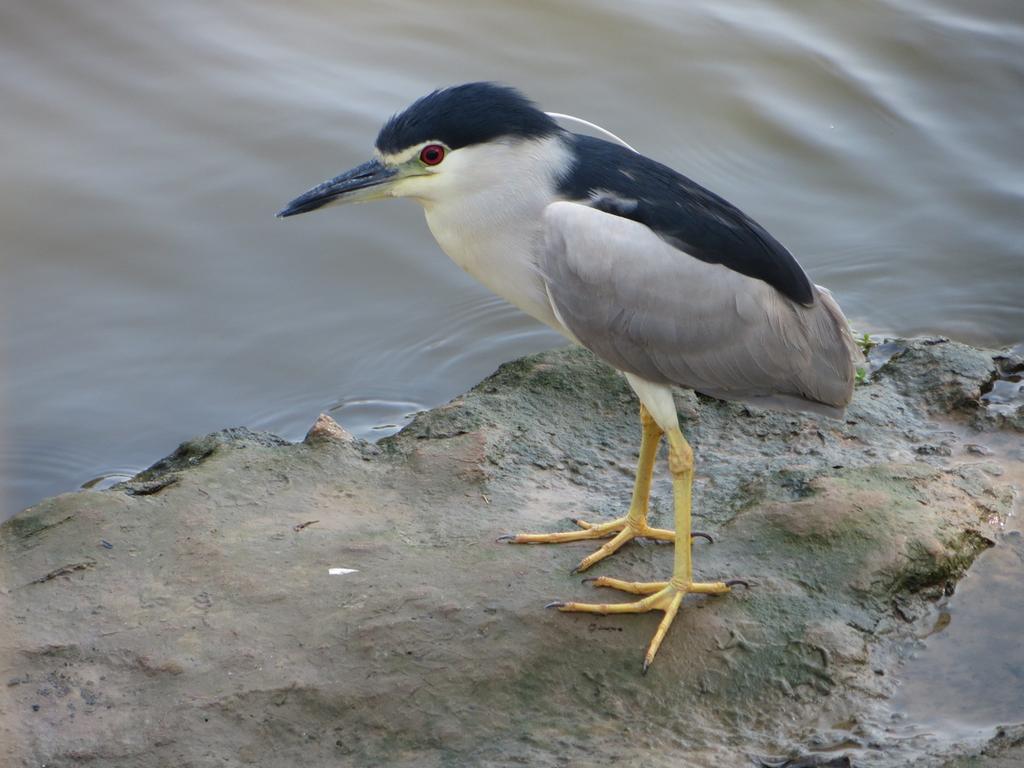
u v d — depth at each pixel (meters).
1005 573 9.80
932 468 10.73
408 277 14.52
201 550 9.67
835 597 9.28
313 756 8.09
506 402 11.83
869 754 8.10
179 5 17.89
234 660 8.67
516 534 9.96
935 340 13.16
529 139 9.01
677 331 9.10
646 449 9.70
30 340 13.44
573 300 9.05
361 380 13.32
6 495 11.72
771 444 11.54
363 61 17.17
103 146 15.55
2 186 14.83
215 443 11.34
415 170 9.07
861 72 17.61
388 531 9.99
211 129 15.86
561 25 18.12
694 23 18.31
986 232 15.34
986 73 17.70
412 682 8.53
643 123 16.61
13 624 8.93
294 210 9.16
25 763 7.94
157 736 8.14
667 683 8.62
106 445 12.36
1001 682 8.81
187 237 14.62
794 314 9.38
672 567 9.65
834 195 15.95
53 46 16.86
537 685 8.57
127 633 8.89
